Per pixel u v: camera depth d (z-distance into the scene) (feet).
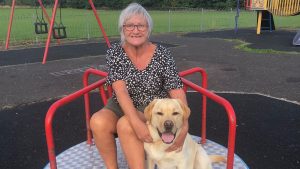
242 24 75.10
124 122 9.21
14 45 46.32
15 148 14.17
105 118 9.56
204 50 40.19
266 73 27.55
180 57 35.55
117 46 10.01
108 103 10.33
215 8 120.78
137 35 9.49
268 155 13.20
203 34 57.62
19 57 36.94
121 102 9.29
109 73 9.90
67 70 29.78
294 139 14.60
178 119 8.86
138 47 9.72
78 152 12.35
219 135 15.06
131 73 9.70
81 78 26.73
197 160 9.76
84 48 43.01
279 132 15.30
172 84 9.84
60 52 39.93
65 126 16.37
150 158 9.53
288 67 29.91
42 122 17.04
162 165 9.42
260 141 14.40
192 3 123.24
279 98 20.40
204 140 12.90
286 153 13.35
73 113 18.10
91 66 31.45
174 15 96.84
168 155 9.15
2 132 15.81
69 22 75.31
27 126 16.53
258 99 20.18
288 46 42.60
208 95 9.43
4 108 19.34
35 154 13.62
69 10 113.80
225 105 8.64
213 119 16.90
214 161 10.53
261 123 16.37
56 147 14.14
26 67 31.40
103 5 122.21
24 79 26.66
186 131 9.07
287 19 87.40
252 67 30.07
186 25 72.79
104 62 33.32
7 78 27.07
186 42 47.70
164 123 8.59
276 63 31.78
